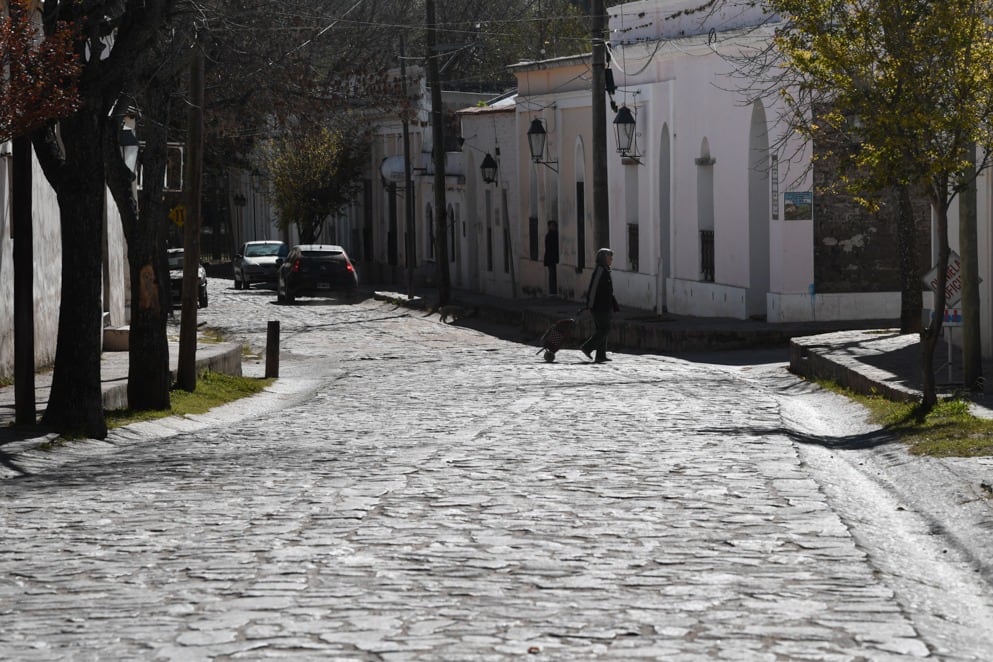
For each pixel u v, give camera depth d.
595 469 18.14
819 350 36.03
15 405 25.28
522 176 76.69
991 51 23.70
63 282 24.67
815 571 11.78
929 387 24.67
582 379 36.88
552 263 72.06
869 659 9.11
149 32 24.41
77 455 22.64
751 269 50.62
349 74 57.00
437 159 73.81
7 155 31.78
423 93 90.75
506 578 11.57
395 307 77.88
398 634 9.79
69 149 24.41
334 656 9.25
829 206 47.09
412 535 13.56
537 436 22.81
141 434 26.25
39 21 28.28
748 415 26.02
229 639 9.73
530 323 61.50
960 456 19.05
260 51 50.22
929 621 10.23
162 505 15.95
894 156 24.30
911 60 23.84
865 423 25.39
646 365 41.72
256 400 35.06
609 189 65.38
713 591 11.05
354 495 16.17
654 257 60.31
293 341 57.00
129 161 44.53
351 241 114.69
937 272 24.58
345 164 105.75
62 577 12.05
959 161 24.05
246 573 11.93
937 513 15.49
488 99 94.62
